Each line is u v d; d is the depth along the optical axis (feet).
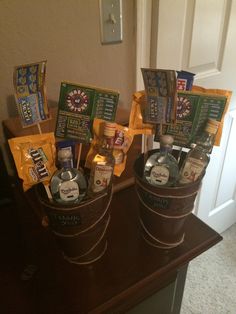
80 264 1.87
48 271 1.86
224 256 4.91
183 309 4.09
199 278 4.52
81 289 1.75
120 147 1.72
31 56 2.31
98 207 1.58
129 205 2.37
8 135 2.28
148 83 1.62
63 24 2.32
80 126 1.69
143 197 1.75
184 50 3.01
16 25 2.15
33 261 1.93
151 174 1.70
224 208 5.16
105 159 1.62
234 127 4.12
